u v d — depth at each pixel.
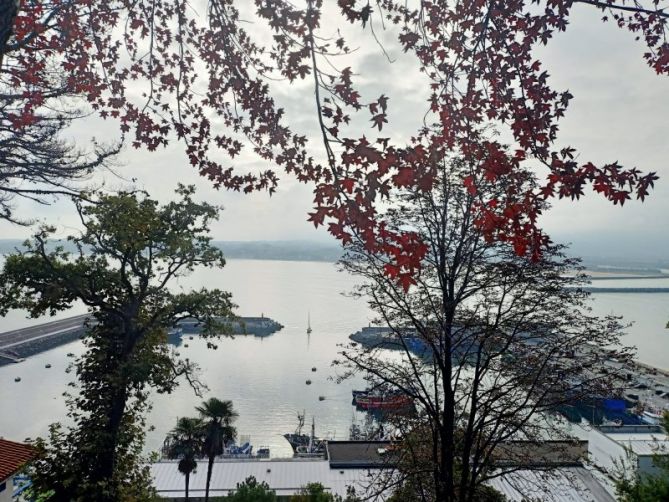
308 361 84.00
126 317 17.97
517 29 4.46
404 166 3.50
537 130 4.50
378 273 10.66
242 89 5.59
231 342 100.44
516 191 5.00
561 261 10.16
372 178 3.47
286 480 28.58
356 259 10.79
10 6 4.61
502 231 4.18
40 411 52.06
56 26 6.06
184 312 20.48
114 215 16.34
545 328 10.20
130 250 17.69
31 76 6.86
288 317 134.12
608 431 30.23
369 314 141.25
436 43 4.93
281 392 64.31
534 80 4.47
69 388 62.16
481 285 10.51
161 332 19.64
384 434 12.34
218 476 29.41
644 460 23.44
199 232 19.98
